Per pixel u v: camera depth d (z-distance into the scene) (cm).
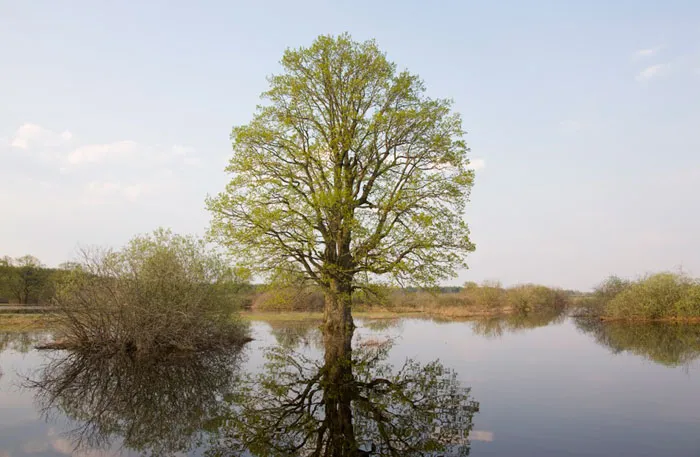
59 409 1221
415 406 1212
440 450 873
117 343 2108
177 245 2314
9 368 1786
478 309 5916
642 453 843
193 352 2177
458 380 1548
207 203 2142
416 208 2192
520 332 3306
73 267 2156
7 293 5275
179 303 2191
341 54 2317
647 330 3366
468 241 2103
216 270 2450
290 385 1488
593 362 1916
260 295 5544
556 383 1492
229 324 2495
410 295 6531
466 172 2181
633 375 1627
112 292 2073
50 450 895
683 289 4159
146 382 1583
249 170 2233
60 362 1933
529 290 6203
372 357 2062
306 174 2352
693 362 1914
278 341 2670
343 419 1101
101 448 913
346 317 2328
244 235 2062
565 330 3450
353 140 2214
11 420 1108
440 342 2648
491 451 860
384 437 962
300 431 1016
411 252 2109
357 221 1986
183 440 966
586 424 1030
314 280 2278
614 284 4894
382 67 2356
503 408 1180
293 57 2331
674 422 1042
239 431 1025
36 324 3209
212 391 1427
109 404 1282
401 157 2347
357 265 2255
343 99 2352
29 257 5525
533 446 886
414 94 2386
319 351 2267
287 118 2267
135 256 2177
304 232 2067
